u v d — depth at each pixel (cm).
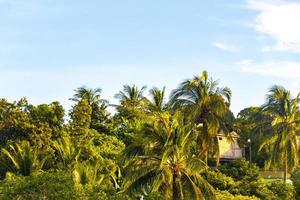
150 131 3706
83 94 7300
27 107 5791
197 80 5962
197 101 5928
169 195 3553
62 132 5628
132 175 3559
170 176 3538
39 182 2473
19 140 5325
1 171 4878
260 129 7150
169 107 6056
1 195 2455
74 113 5850
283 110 6825
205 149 5806
